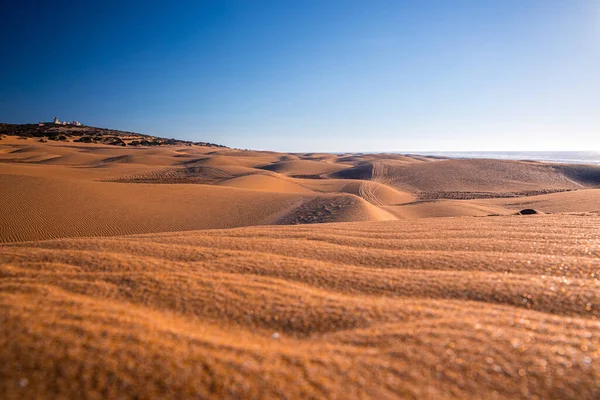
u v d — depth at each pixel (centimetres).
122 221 1911
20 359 237
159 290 410
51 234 1609
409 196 4438
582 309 359
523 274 473
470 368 258
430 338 300
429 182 5481
